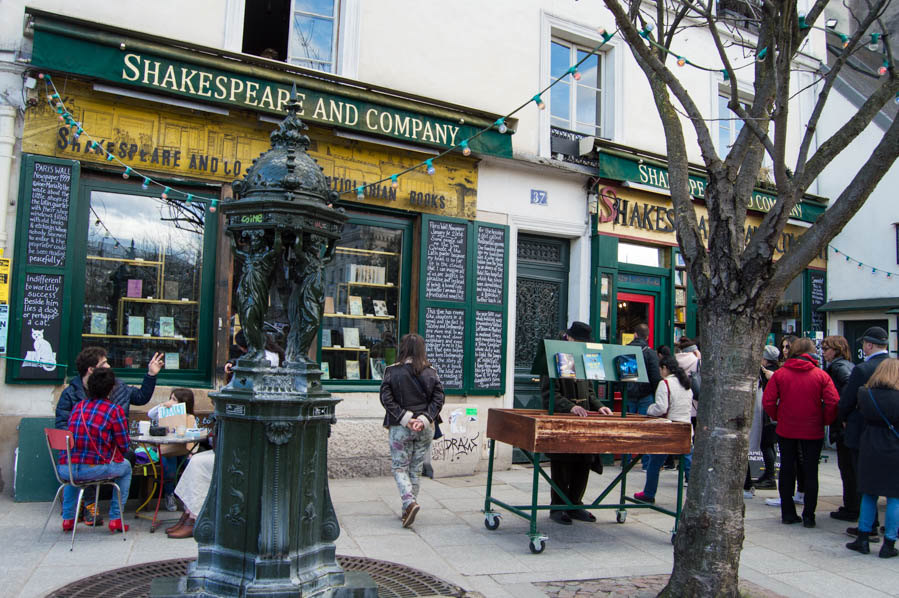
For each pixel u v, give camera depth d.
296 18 7.91
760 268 4.00
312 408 3.60
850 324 12.09
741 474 4.00
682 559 4.01
